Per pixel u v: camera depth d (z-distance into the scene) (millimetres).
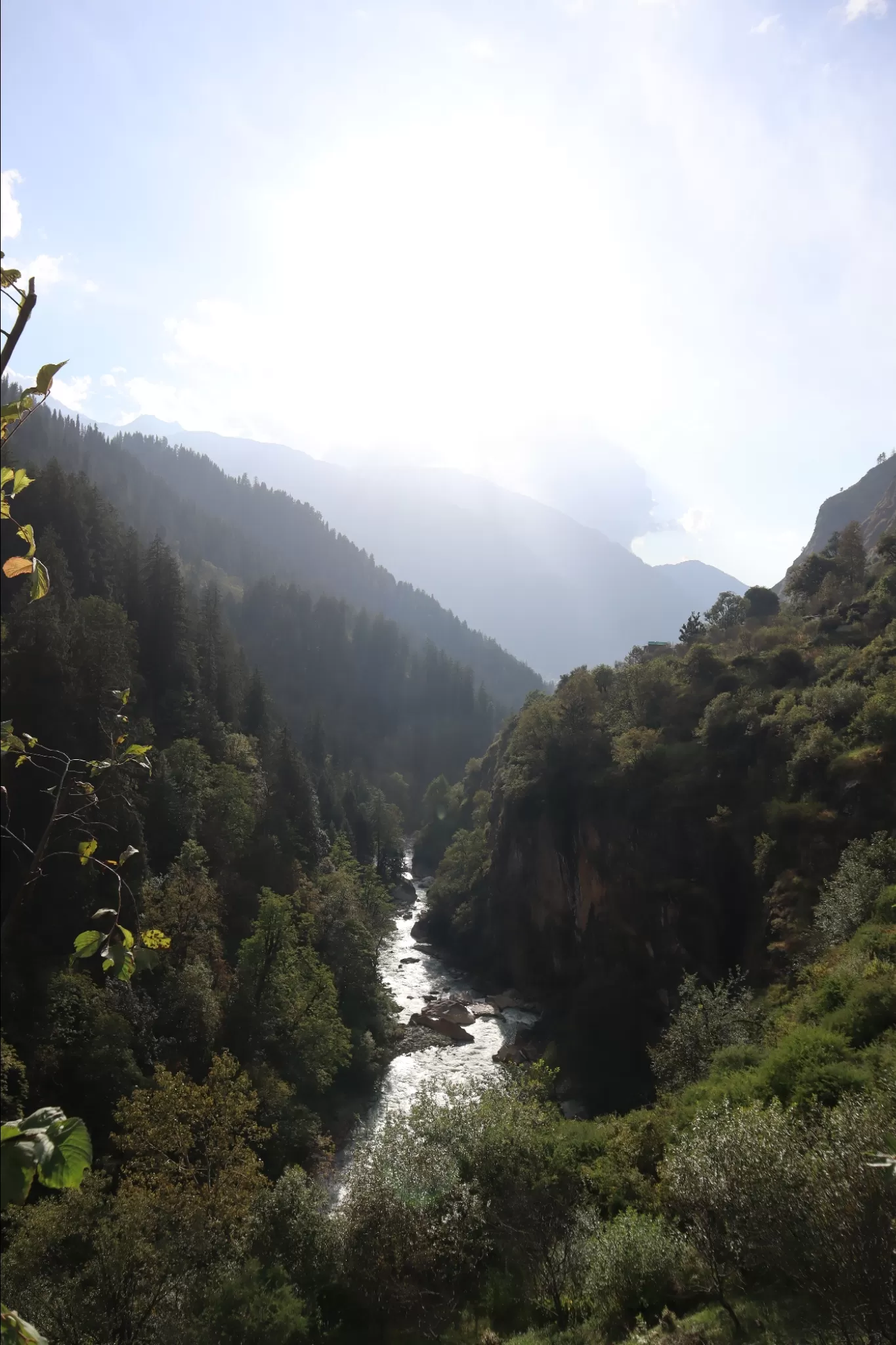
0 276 4262
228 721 108562
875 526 194500
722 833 63312
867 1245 12297
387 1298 22328
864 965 30141
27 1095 36312
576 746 84688
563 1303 20906
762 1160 14508
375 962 71250
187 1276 22719
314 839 89812
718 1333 15914
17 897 5137
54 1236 22906
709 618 125750
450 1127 24812
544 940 80562
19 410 4328
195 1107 31062
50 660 58562
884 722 53812
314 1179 39344
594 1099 53562
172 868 57844
